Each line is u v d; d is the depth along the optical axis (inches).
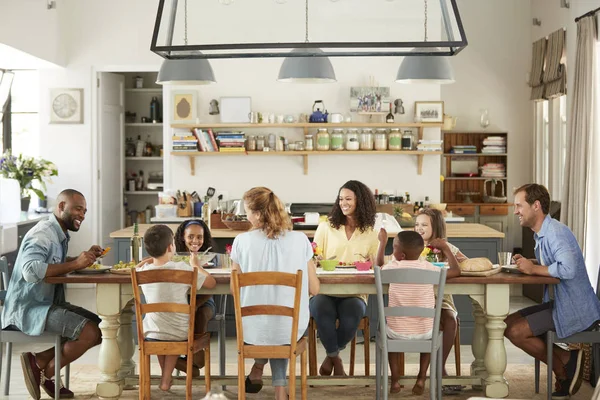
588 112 298.5
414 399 182.9
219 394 71.9
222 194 334.6
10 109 378.6
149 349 161.8
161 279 160.7
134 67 358.6
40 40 331.3
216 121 332.8
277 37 156.6
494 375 176.6
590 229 298.7
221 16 157.2
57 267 171.8
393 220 274.4
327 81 218.8
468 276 173.2
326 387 195.8
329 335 183.6
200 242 194.1
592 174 298.2
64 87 361.1
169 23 157.6
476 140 416.8
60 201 183.6
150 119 414.3
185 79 216.8
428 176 334.0
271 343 157.2
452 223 311.7
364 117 332.5
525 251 358.3
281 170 335.6
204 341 167.8
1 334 178.7
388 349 164.9
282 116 327.0
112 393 176.9
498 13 409.7
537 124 395.9
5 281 189.6
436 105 327.9
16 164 339.9
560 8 353.1
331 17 155.9
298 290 153.5
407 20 157.5
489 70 410.9
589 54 298.5
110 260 378.3
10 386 198.2
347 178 334.6
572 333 173.5
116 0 356.8
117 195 392.5
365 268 179.9
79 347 178.5
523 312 183.5
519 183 411.8
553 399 182.2
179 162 335.3
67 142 363.9
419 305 168.6
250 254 160.1
